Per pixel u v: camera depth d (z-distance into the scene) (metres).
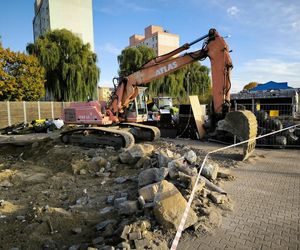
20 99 28.06
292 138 10.16
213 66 11.10
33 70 28.33
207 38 11.03
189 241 3.61
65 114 12.47
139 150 7.84
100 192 5.84
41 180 7.19
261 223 4.15
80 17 74.69
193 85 52.78
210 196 4.88
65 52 31.36
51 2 69.94
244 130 8.16
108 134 10.57
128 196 5.11
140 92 12.94
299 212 4.54
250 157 8.48
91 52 32.94
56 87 30.78
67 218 4.30
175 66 11.44
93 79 32.25
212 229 3.93
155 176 5.34
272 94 19.77
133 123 12.21
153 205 4.10
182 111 13.30
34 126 20.53
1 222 4.46
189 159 6.42
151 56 42.00
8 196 6.03
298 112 14.80
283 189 5.63
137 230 3.58
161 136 13.65
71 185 6.56
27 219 4.49
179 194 4.18
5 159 10.30
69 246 3.69
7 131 20.91
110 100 12.43
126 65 42.00
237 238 3.72
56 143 11.54
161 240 3.52
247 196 5.25
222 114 11.16
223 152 9.26
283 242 3.62
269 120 10.49
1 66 26.88
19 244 3.76
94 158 8.09
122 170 7.33
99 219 4.36
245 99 21.09
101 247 3.37
